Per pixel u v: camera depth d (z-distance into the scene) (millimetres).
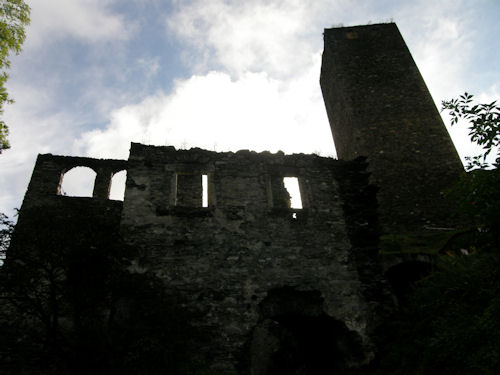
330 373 10266
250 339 9086
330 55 20125
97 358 7078
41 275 7586
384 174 16125
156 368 7250
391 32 20531
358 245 11055
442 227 14508
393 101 18109
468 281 6809
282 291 9977
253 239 10477
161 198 10664
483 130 6652
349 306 10000
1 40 10148
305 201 11492
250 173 11578
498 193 6578
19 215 8047
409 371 7781
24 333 8859
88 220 8188
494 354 5223
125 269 8648
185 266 9773
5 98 10117
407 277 12258
